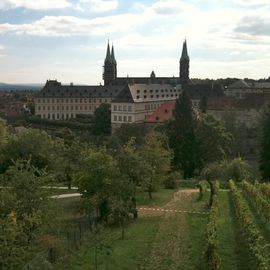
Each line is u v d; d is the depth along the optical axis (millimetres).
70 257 47000
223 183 95688
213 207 60125
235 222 60375
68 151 92875
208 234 48188
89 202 62531
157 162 83312
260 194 68375
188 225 59938
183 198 80500
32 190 44625
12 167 48250
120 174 66625
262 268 38438
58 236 50531
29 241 40188
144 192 85562
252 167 136250
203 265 44438
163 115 190375
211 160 123812
